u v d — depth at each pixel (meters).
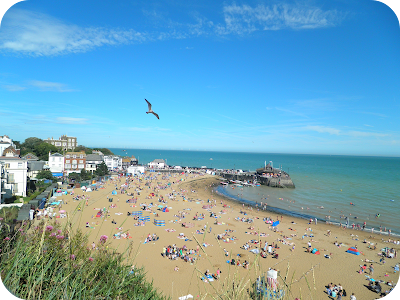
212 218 49.41
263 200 76.31
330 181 122.12
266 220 49.41
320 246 37.12
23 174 47.94
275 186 103.50
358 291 24.77
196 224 44.47
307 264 30.25
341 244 38.25
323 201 74.69
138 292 6.56
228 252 31.89
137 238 34.44
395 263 31.83
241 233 40.97
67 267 5.48
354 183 115.12
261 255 31.64
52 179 67.94
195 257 28.23
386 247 37.81
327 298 22.84
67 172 85.88
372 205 69.25
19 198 44.88
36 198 45.34
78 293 5.04
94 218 42.28
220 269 26.06
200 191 88.81
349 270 29.22
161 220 42.28
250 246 34.75
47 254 5.39
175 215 49.91
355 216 58.06
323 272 28.27
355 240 40.75
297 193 88.94
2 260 4.86
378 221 54.22
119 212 48.72
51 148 109.38
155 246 32.38
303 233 43.22
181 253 29.73
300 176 143.88
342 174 159.50
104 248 6.54
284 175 107.00
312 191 93.06
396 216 58.25
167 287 22.44
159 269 26.14
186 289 21.95
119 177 102.75
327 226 49.12
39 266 5.07
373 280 26.50
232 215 53.34
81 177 80.75
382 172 182.12
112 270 6.20
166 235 37.06
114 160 124.19
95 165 100.44
